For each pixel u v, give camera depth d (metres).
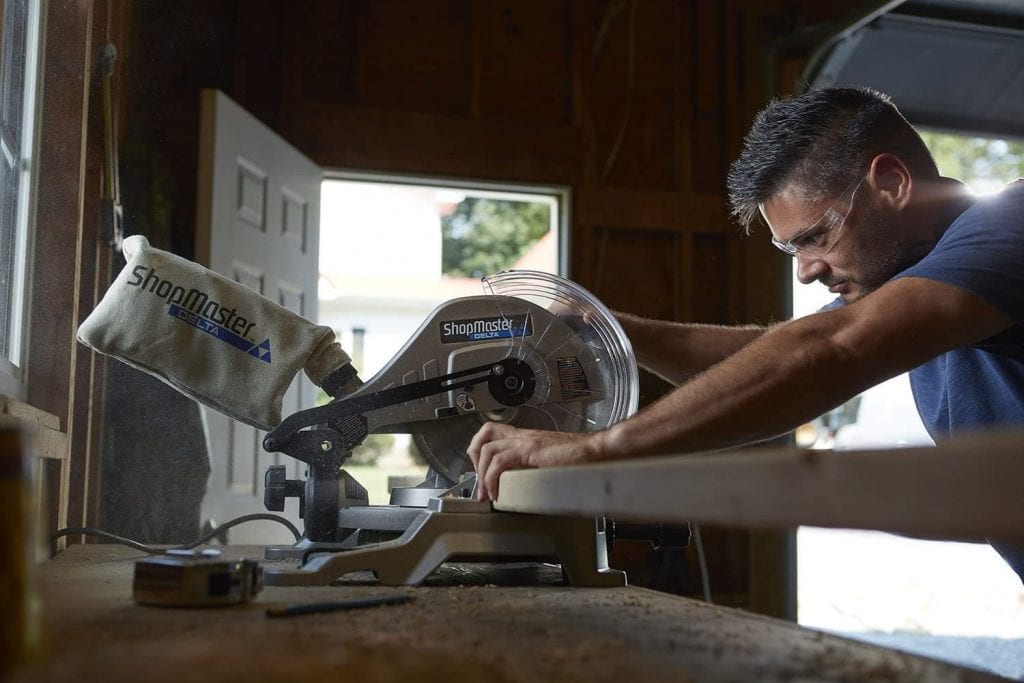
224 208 3.17
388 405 1.37
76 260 2.00
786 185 1.69
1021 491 0.42
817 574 6.91
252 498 3.11
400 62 4.11
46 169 2.00
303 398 3.49
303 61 4.00
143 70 3.08
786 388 1.20
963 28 4.20
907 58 4.37
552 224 4.34
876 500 0.45
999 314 1.22
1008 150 9.81
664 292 4.29
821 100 1.68
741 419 1.20
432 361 1.39
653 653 0.69
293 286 3.64
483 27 4.22
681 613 0.92
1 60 1.66
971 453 0.42
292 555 1.37
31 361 1.95
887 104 1.67
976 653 3.83
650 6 4.44
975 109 4.50
